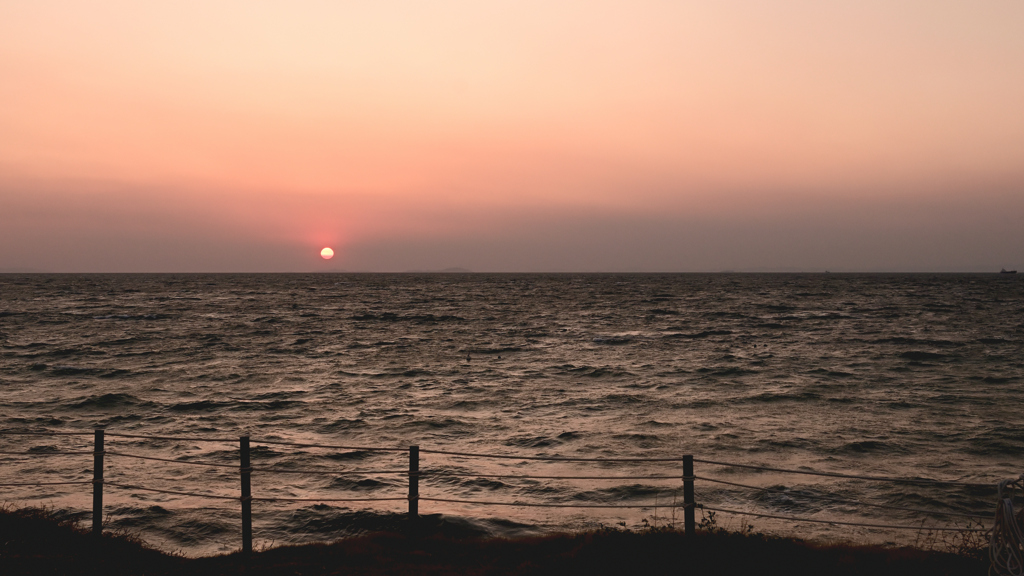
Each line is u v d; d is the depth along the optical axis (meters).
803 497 15.30
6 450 19.30
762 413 25.56
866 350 46.50
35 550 9.48
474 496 15.43
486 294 153.12
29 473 16.95
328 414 25.81
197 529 13.27
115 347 49.03
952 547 10.98
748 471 17.48
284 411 26.44
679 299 125.69
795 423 23.62
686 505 9.45
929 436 21.30
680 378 34.88
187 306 101.62
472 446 20.72
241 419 24.84
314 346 51.09
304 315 84.69
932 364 39.34
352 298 132.62
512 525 13.51
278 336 58.62
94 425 23.58
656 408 26.86
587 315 85.00
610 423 23.98
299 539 12.86
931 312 86.81
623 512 14.38
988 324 68.19
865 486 16.03
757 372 36.59
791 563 9.05
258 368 39.12
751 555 9.30
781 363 40.25
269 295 143.62
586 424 23.86
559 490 15.91
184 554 12.04
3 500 14.73
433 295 148.25
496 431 22.83
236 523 13.63
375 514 13.95
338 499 14.03
